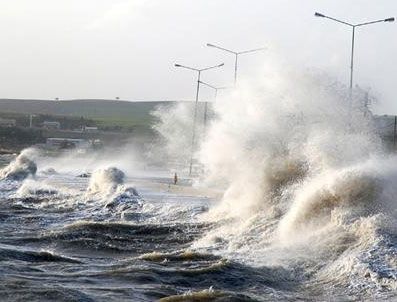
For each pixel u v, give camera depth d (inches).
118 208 1488.7
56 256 892.0
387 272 753.6
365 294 708.7
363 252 810.2
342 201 989.2
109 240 1056.8
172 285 738.8
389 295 699.4
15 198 1760.6
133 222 1228.5
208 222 1192.2
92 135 7062.0
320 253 859.4
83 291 693.3
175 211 1371.8
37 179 2509.8
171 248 999.6
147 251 982.4
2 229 1192.8
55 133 7140.8
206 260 860.0
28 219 1347.2
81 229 1122.7
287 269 816.3
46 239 1060.5
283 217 1063.6
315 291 735.1
